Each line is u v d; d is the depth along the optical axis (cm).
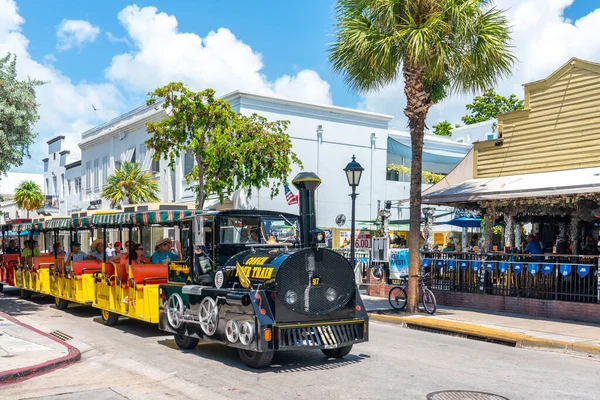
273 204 2723
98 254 1589
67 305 1616
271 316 818
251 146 2195
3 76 1434
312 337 842
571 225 1673
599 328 1245
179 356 958
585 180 1340
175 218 1060
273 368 860
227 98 2697
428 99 1509
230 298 855
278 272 826
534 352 1062
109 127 3753
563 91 1502
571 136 1477
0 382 788
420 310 1527
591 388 771
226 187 2492
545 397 716
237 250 979
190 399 698
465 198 1552
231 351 996
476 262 1580
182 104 2203
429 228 2330
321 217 2848
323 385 757
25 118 1448
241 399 691
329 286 869
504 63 1445
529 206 1656
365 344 1089
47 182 4756
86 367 898
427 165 3388
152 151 3219
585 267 1327
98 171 3853
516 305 1484
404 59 1477
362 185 2989
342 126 2938
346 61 1488
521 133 1605
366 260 2156
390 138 3133
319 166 2855
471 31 1359
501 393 729
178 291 1009
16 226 1958
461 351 1036
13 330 1179
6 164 1432
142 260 1287
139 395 720
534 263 1417
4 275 2034
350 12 1483
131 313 1189
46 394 728
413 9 1398
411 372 841
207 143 2202
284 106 2758
